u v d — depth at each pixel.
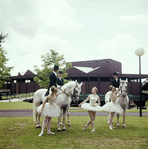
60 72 8.70
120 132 6.71
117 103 7.52
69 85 6.98
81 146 5.12
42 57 25.03
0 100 29.44
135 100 29.41
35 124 8.16
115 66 52.59
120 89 7.64
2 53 27.83
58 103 6.91
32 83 43.94
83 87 34.72
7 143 5.32
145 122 8.81
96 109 6.63
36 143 5.34
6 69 28.09
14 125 7.82
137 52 11.96
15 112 12.56
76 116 10.98
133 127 7.61
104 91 34.50
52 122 8.81
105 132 6.73
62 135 6.27
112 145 5.23
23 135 6.21
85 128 7.05
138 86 34.62
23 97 35.16
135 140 5.75
